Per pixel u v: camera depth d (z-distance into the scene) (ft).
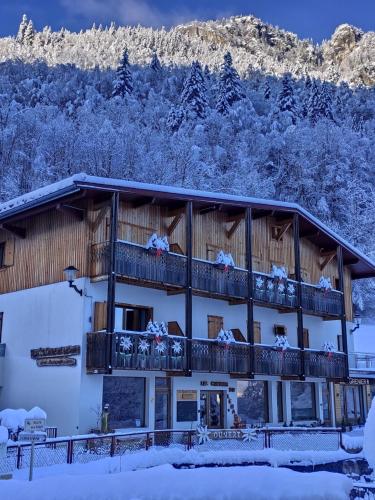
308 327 97.91
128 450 56.54
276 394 87.66
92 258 67.77
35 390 69.41
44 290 71.87
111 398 67.46
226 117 241.14
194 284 73.82
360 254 103.71
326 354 89.40
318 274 101.91
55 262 71.41
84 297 66.49
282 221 93.20
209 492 21.68
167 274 70.28
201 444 64.44
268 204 84.53
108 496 21.68
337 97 318.04
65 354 66.33
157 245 69.10
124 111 223.51
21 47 499.51
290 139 215.72
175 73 331.57
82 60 383.86
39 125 185.88
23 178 165.78
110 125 186.91
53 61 361.92
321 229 94.43
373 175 219.20
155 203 75.10
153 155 179.83
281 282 85.87
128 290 71.31
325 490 21.91
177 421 73.26
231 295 78.02
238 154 204.23
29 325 72.59
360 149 224.33
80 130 185.16
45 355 68.80
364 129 265.54
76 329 66.33
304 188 205.77
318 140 217.77
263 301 82.33
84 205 69.41
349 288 110.52
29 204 67.72
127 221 72.54
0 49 467.93
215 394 79.66
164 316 75.10
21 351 72.79
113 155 174.81
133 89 276.82
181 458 52.85
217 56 513.04
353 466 61.62
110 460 48.49
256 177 185.57
